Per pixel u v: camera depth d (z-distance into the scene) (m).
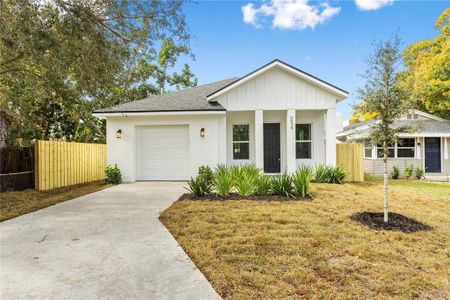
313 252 4.03
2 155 9.76
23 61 7.91
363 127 16.86
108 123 12.08
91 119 18.11
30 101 10.55
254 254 3.98
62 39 6.68
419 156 17.39
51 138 18.44
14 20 5.83
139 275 3.38
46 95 9.12
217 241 4.49
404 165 17.30
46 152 10.40
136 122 12.05
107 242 4.52
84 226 5.43
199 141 11.90
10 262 3.75
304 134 13.67
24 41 5.78
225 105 12.21
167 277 3.33
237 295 2.93
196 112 11.45
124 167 12.04
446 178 16.11
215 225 5.37
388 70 5.52
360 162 12.58
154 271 3.49
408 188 11.10
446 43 19.05
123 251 4.14
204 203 7.31
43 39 5.98
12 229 5.26
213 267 3.59
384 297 2.88
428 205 7.38
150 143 12.34
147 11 7.62
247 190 8.19
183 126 12.24
